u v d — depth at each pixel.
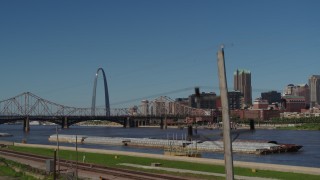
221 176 58.84
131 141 173.38
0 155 103.62
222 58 21.66
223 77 21.64
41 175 64.94
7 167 76.94
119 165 76.75
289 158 109.75
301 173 61.81
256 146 126.69
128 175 60.03
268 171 64.25
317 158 109.75
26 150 121.25
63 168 71.56
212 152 122.12
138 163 80.06
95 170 66.94
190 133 29.89
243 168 67.44
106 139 189.12
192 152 105.00
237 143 136.88
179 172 63.91
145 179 56.59
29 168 72.94
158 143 158.12
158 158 88.00
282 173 61.91
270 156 115.56
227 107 21.73
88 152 108.75
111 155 97.94
